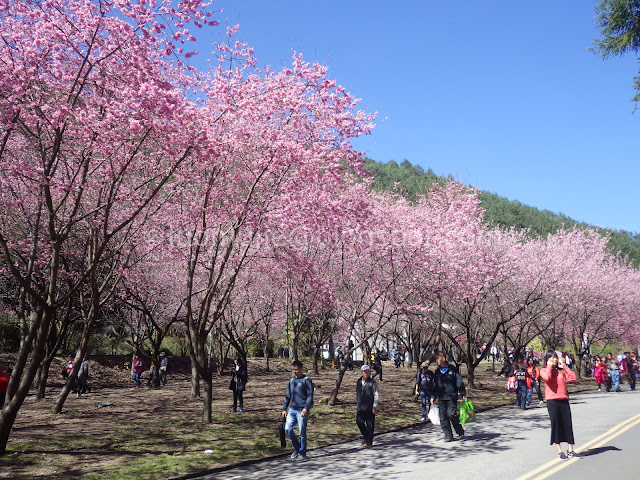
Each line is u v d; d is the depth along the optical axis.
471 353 25.09
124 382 28.00
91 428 14.21
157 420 15.54
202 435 13.37
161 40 11.09
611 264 38.66
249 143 13.51
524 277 27.56
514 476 8.22
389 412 18.11
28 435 13.15
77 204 11.61
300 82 13.96
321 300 19.97
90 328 16.66
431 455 10.62
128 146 11.76
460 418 12.73
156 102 10.59
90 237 15.68
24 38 10.48
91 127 10.62
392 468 9.48
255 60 13.87
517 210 118.62
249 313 30.27
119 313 26.56
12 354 27.92
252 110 13.22
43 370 20.50
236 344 26.14
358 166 14.91
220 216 15.01
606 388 26.55
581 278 31.14
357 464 10.13
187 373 32.38
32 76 10.08
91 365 29.27
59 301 11.52
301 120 14.31
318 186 15.25
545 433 12.98
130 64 10.71
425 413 16.53
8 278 19.50
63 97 11.01
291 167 14.08
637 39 11.00
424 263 19.22
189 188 15.00
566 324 37.81
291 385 11.41
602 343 49.75
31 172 11.02
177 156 12.14
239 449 11.89
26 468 10.20
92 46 10.61
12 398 11.45
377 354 30.11
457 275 21.44
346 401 19.67
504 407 20.22
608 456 9.49
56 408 16.73
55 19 10.50
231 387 17.19
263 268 20.39
